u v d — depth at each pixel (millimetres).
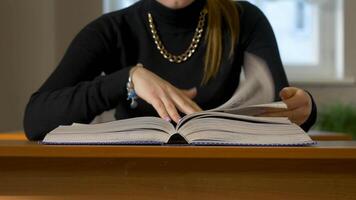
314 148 647
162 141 713
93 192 699
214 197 695
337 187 695
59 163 701
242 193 696
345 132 2430
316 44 2961
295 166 695
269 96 1155
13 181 701
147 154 638
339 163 695
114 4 2816
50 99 1034
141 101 1170
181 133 722
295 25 2945
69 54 1257
